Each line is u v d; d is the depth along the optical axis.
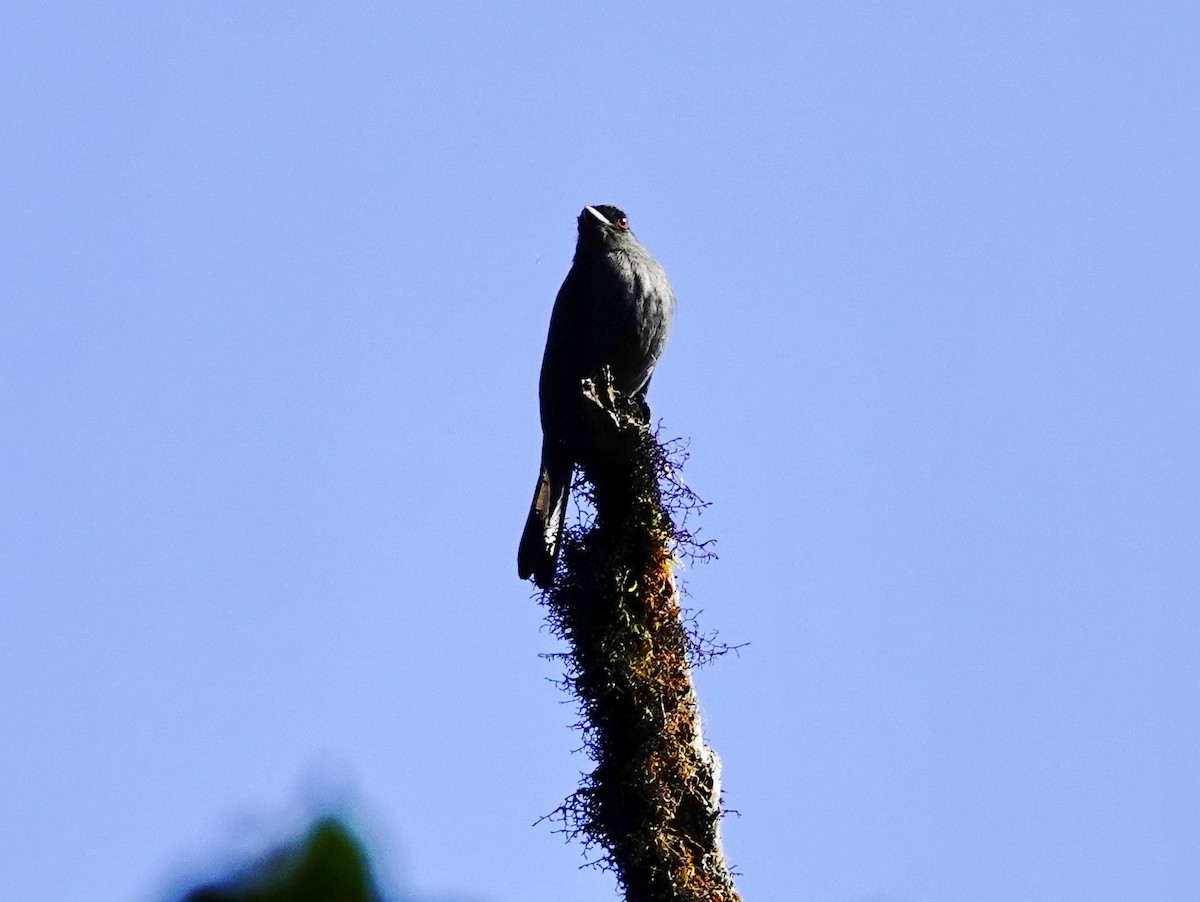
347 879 4.47
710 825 10.37
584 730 10.75
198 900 4.45
